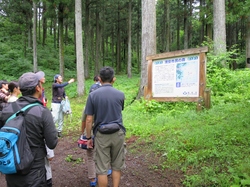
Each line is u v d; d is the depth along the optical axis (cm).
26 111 209
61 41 1739
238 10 1216
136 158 419
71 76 2222
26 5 2411
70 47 3516
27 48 2634
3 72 2041
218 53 921
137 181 342
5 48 2358
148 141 480
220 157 354
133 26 3278
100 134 278
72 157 461
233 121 489
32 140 208
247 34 1315
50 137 217
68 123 764
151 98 732
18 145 195
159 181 334
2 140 189
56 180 369
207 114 575
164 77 700
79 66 1303
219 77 799
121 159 291
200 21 1681
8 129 194
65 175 386
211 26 1925
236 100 669
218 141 409
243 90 741
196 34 3203
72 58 2930
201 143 410
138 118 658
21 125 200
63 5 1639
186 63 646
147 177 350
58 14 1684
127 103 903
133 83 1580
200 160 361
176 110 660
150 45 837
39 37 3431
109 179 362
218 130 451
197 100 618
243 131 431
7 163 189
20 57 2291
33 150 209
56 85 606
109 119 279
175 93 672
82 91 1305
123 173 371
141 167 383
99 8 2523
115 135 279
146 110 711
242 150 367
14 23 2630
